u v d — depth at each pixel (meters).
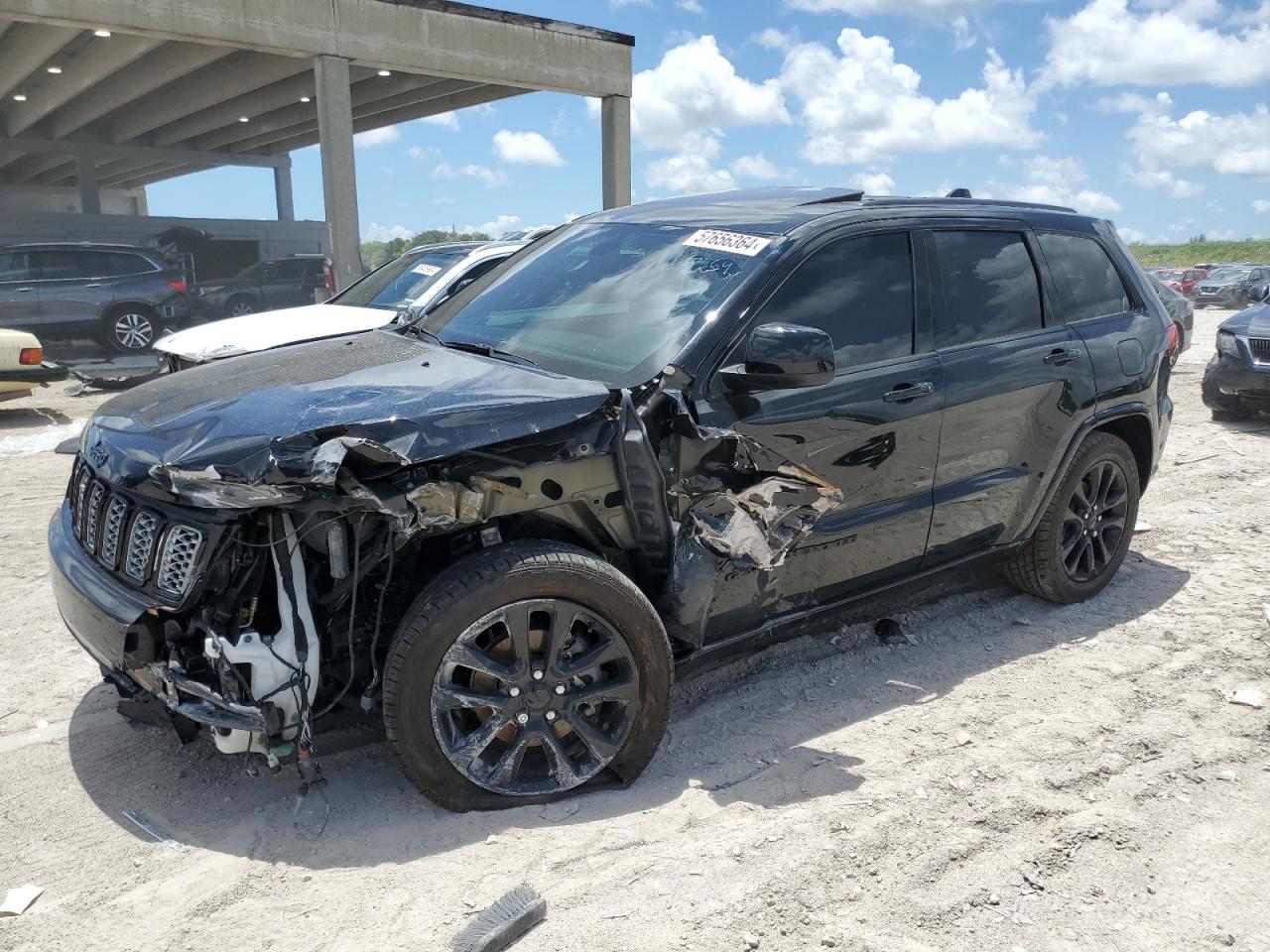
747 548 3.11
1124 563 5.43
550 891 2.63
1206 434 9.02
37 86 23.70
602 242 4.12
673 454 3.14
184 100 23.77
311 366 3.35
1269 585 5.05
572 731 3.10
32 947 2.42
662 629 3.08
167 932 2.48
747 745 3.46
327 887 2.65
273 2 14.80
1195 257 74.56
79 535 3.17
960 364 3.95
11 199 39.25
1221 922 2.58
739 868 2.74
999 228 4.36
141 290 16.12
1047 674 4.04
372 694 2.88
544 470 2.90
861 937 2.48
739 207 4.09
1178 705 3.77
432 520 2.69
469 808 2.95
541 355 3.49
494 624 2.86
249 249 25.91
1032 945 2.47
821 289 3.62
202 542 2.67
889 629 4.46
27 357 10.25
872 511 3.75
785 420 3.39
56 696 3.79
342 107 15.78
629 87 19.16
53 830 2.92
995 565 4.51
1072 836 2.92
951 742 3.48
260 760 3.02
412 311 5.07
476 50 17.02
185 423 2.89
